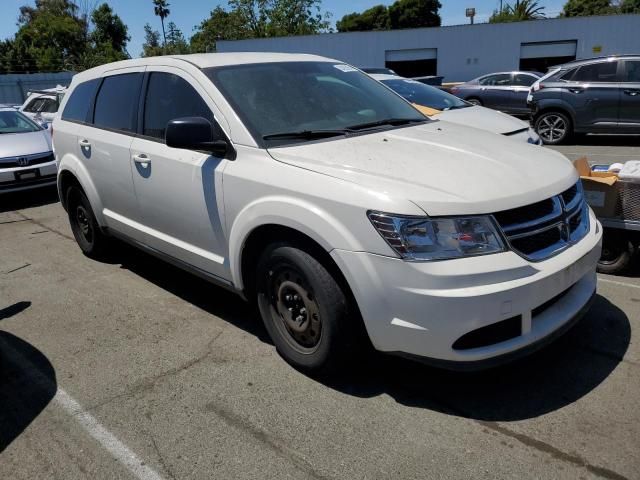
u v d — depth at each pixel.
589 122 11.93
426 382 3.22
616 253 4.55
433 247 2.67
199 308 4.34
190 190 3.72
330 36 33.81
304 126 3.61
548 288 2.81
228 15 52.69
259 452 2.70
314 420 2.92
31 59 50.44
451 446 2.68
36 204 8.45
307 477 2.52
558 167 3.33
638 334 3.65
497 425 2.83
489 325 2.71
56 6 61.31
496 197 2.79
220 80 3.74
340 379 3.27
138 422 2.96
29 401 3.20
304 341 3.29
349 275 2.82
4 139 8.59
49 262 5.61
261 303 3.47
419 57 33.38
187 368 3.47
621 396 3.02
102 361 3.60
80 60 51.81
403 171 2.98
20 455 2.76
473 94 18.77
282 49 34.44
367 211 2.74
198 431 2.87
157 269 5.26
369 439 2.76
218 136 3.57
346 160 3.13
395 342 2.80
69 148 5.20
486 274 2.65
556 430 2.77
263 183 3.19
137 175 4.23
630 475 2.46
